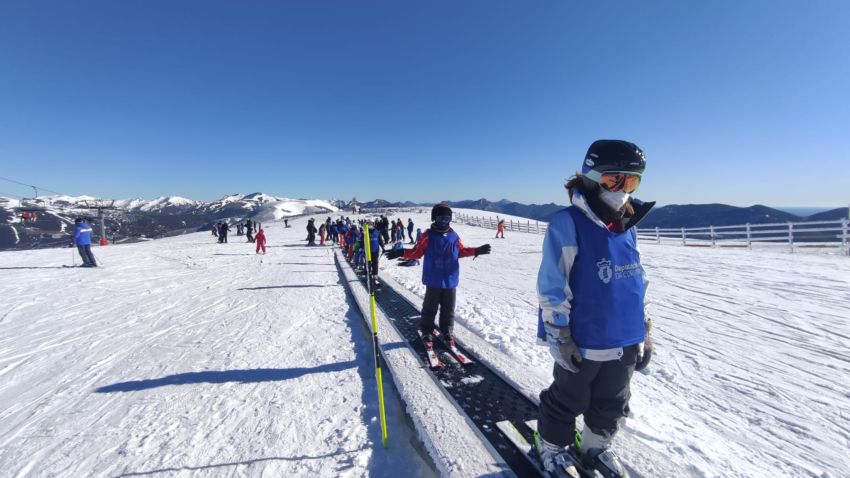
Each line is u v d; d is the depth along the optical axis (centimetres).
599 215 193
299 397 377
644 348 215
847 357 460
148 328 623
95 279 1114
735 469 259
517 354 473
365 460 281
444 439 276
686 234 1992
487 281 1042
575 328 195
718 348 500
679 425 318
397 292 841
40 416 348
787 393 375
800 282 870
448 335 467
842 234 1356
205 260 1612
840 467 263
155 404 367
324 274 1212
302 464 276
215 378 424
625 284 194
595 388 210
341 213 7412
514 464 250
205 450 293
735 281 908
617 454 257
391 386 398
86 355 502
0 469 274
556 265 192
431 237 454
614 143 183
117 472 269
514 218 6300
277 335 576
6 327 634
